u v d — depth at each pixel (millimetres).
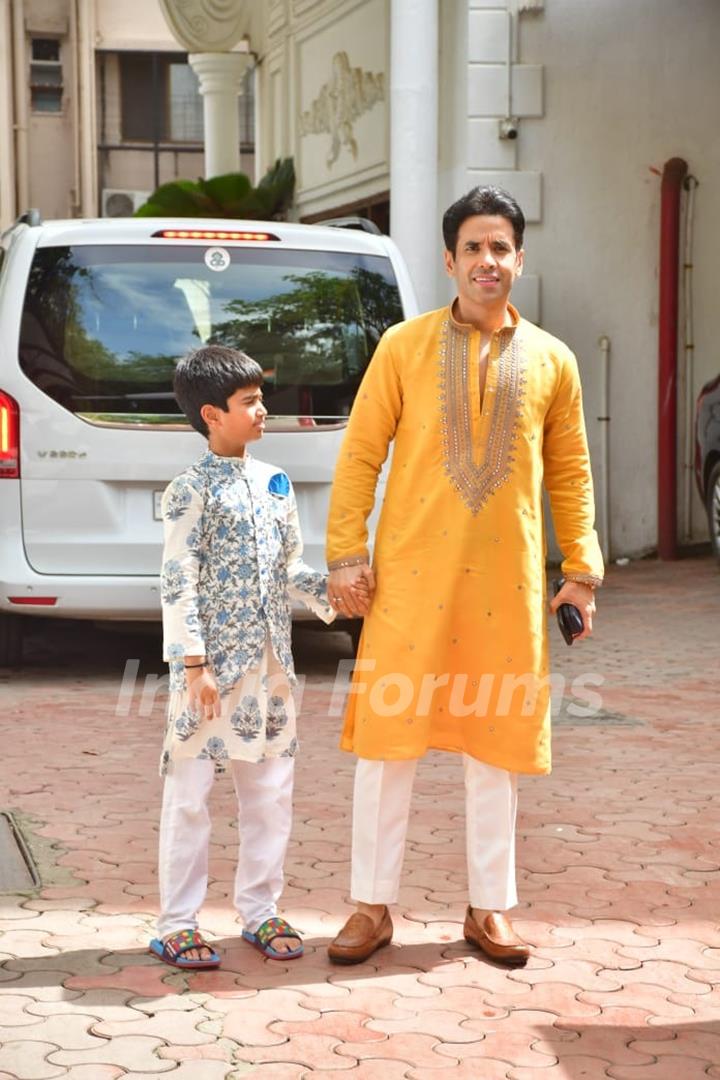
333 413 9297
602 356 16047
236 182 21453
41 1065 4094
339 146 19578
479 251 4789
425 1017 4461
